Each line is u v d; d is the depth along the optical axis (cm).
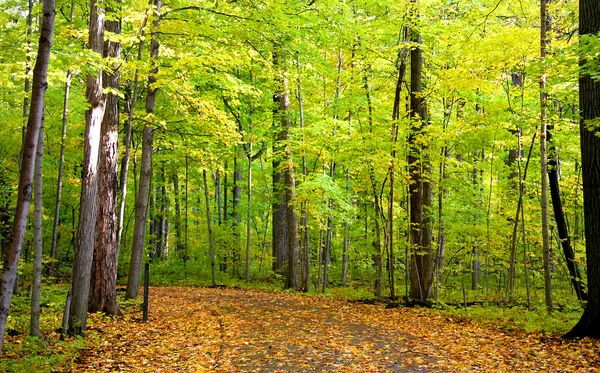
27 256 1723
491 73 1246
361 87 1631
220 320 1075
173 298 1501
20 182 510
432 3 1536
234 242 2278
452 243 1566
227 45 1077
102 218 1041
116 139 1057
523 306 1227
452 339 862
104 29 917
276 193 2084
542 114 1148
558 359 692
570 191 1609
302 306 1322
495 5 1292
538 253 1720
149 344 823
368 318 1111
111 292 1048
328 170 2162
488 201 1577
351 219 1773
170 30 984
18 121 1098
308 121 2019
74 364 669
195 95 1363
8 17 771
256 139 2030
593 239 812
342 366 673
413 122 1336
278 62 1478
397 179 1566
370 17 1653
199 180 2661
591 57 770
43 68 519
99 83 833
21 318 867
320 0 1435
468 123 1298
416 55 1453
